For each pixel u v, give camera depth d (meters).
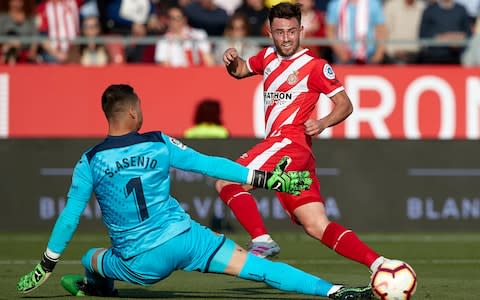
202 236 23.14
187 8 59.22
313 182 26.42
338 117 26.59
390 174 49.72
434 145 49.97
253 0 56.72
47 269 23.69
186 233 22.98
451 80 52.09
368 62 53.91
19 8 54.62
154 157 22.97
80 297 25.23
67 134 51.00
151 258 22.84
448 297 26.02
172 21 54.41
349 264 36.56
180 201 48.53
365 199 49.53
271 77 27.75
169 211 23.06
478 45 53.12
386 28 57.94
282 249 42.53
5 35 54.22
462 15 57.41
